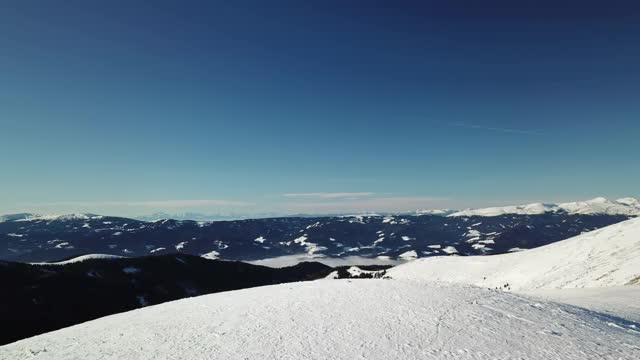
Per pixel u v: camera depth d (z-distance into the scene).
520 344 13.75
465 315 17.17
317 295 21.75
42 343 18.91
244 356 13.68
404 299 19.92
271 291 24.38
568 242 94.06
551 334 14.89
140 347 15.90
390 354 13.00
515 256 106.31
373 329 15.57
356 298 20.48
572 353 13.02
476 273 105.94
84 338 18.59
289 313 18.55
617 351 13.41
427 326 15.74
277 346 14.38
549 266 80.62
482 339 14.23
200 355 14.21
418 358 12.58
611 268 60.94
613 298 28.61
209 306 22.02
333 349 13.72
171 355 14.53
